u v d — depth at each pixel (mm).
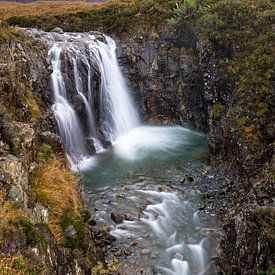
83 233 8148
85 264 8000
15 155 7668
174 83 22984
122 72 23594
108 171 16422
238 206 12375
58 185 8602
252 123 15094
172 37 23328
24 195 6730
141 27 24203
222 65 18578
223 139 16516
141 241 11578
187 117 22469
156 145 19766
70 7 31656
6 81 10352
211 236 11820
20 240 5895
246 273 8875
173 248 11328
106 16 26500
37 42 17938
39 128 12016
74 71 18969
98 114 20516
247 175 13883
